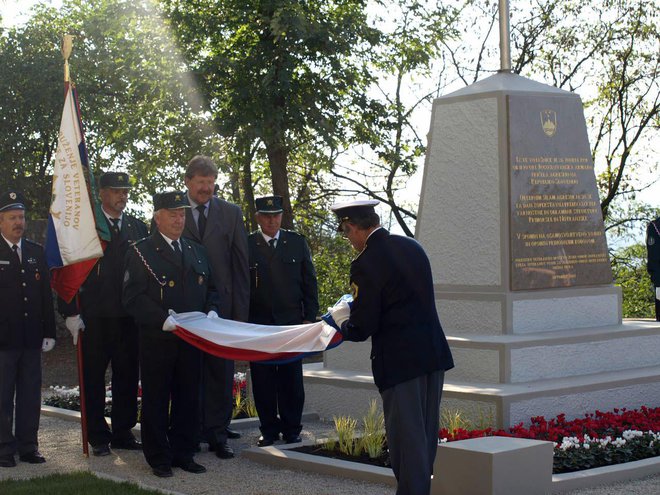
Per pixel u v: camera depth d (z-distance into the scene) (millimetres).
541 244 9531
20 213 7715
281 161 21000
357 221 5582
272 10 19766
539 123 9688
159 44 21172
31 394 7766
